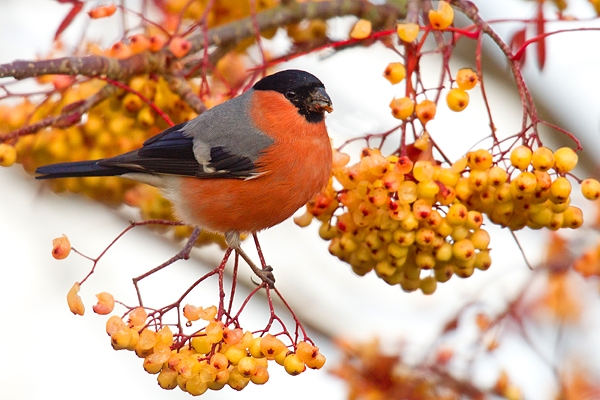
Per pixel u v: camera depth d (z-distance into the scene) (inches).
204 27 382.0
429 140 328.2
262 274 335.3
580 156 535.5
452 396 376.8
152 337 282.7
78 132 397.1
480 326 390.0
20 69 346.3
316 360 284.8
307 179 380.2
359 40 388.5
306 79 379.6
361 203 320.5
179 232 430.9
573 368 421.7
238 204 384.2
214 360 281.3
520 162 299.9
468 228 316.8
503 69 543.8
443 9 322.3
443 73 329.4
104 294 285.0
